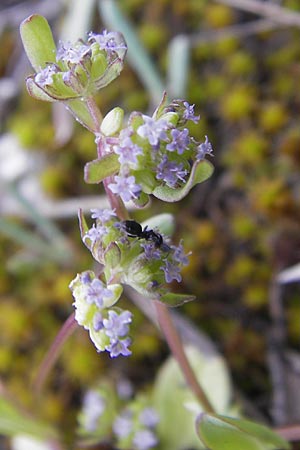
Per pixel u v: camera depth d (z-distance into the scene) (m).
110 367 0.15
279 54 0.16
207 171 0.10
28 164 0.17
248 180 0.16
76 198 0.16
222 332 0.15
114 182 0.11
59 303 0.15
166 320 0.12
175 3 0.17
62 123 0.17
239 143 0.16
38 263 0.16
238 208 0.15
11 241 0.16
